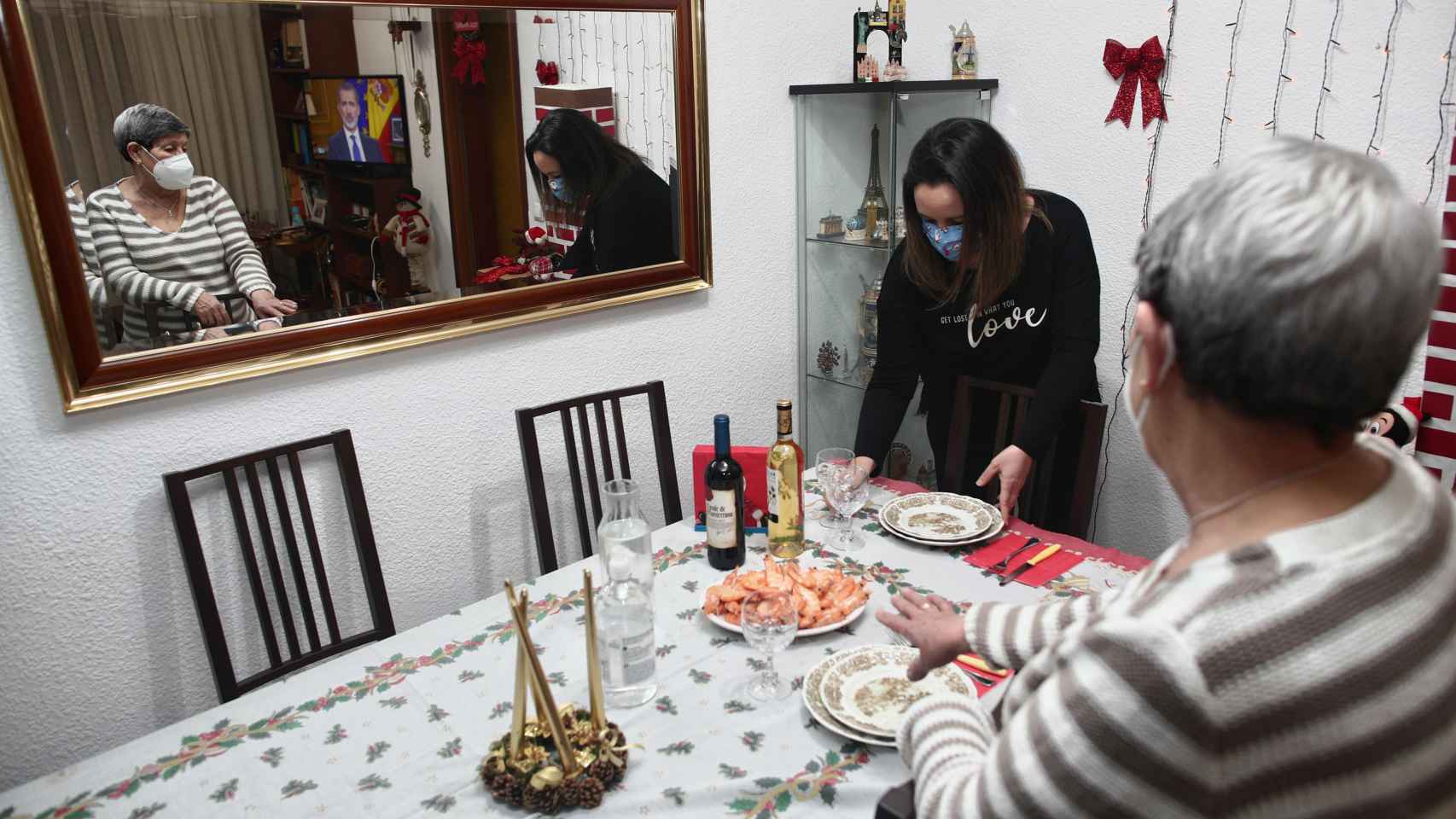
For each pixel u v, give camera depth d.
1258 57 2.20
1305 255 0.54
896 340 2.20
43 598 1.85
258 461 1.79
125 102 1.75
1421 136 2.00
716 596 1.51
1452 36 1.92
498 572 2.47
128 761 1.27
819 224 2.82
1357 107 2.08
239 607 2.08
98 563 1.90
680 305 2.66
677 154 2.54
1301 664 0.54
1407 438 1.89
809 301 2.93
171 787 1.22
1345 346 0.54
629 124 2.43
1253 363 0.56
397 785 1.20
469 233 2.24
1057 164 2.62
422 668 1.46
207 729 1.33
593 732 1.19
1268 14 2.16
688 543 1.81
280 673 1.80
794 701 1.33
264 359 1.99
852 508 1.71
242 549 1.79
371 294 2.13
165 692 2.04
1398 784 0.55
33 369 1.77
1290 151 0.59
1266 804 0.56
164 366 1.87
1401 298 0.54
